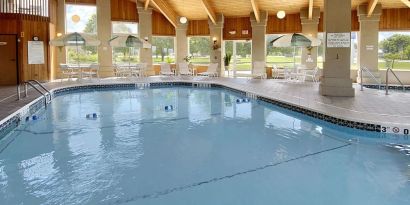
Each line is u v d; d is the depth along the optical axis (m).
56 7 15.40
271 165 4.56
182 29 17.61
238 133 6.37
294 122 7.30
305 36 12.62
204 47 18.03
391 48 14.51
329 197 3.54
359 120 6.05
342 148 5.34
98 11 16.03
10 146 5.53
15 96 9.66
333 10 9.02
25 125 7.08
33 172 4.33
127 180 4.04
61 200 3.50
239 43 17.20
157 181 4.01
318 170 4.36
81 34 13.42
